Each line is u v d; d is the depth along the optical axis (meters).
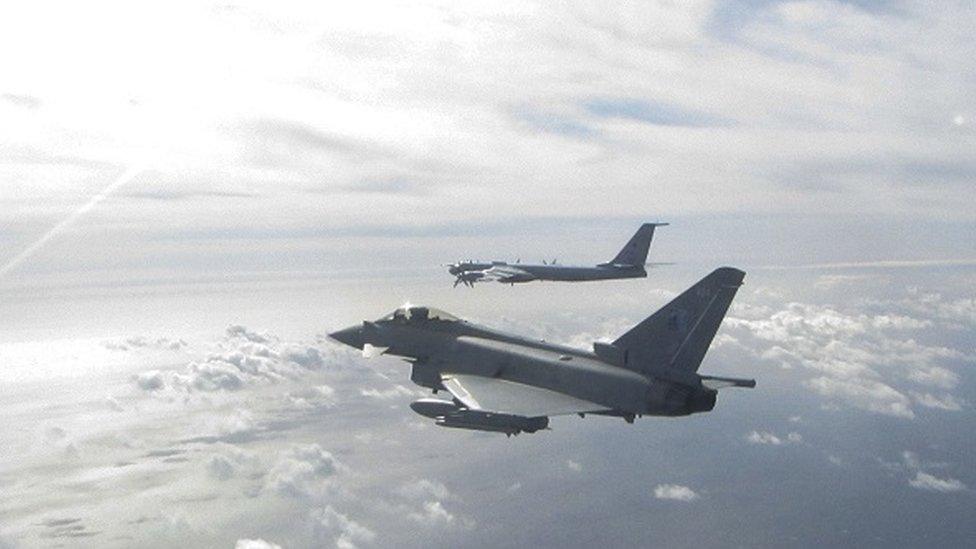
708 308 35.44
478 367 42.31
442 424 37.38
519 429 35.97
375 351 45.75
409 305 46.56
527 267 117.62
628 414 36.47
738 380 36.44
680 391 35.56
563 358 39.59
